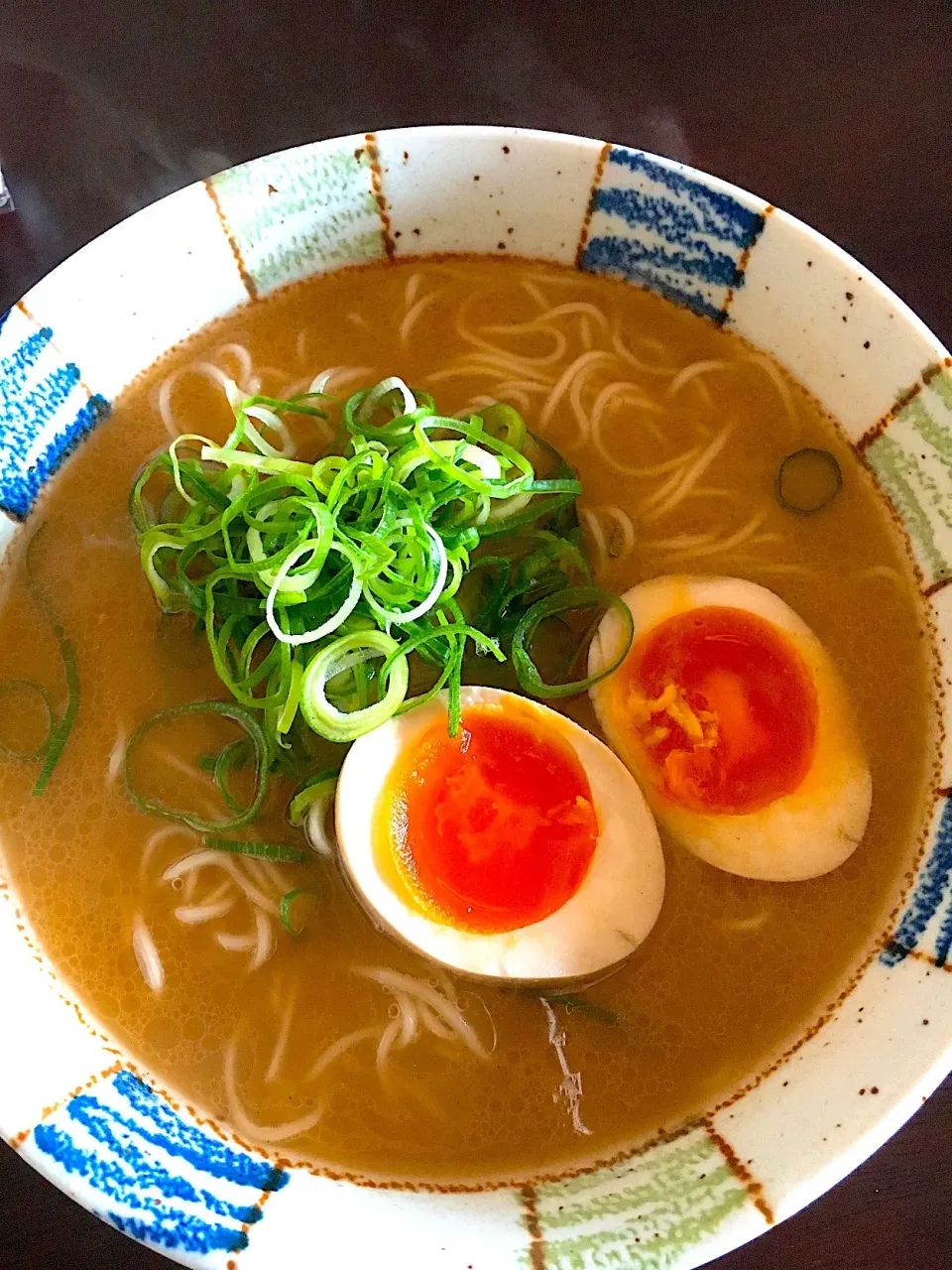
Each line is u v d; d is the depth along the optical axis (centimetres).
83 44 22
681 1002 16
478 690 17
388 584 16
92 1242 15
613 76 22
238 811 17
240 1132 15
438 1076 16
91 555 18
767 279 18
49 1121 14
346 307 20
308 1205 14
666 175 18
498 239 20
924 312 20
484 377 20
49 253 20
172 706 18
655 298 19
